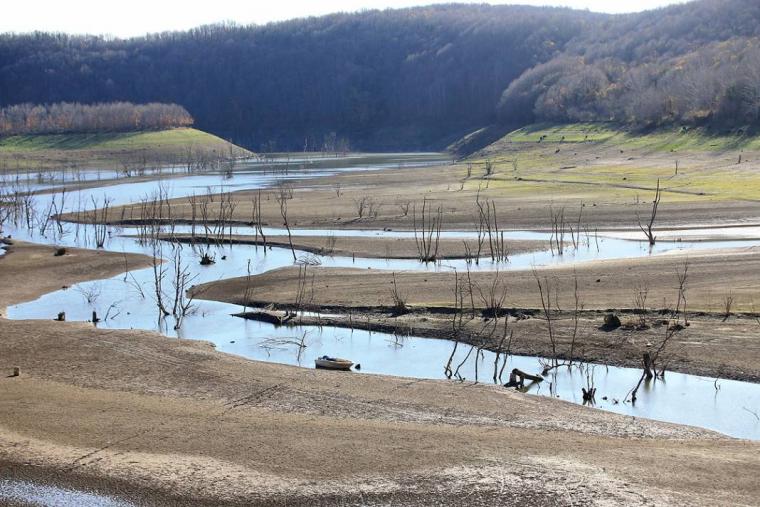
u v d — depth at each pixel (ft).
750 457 74.90
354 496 69.41
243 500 69.56
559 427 85.05
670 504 65.36
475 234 212.02
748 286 135.33
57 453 78.74
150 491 71.51
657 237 198.18
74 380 102.78
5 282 167.53
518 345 114.83
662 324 118.21
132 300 150.30
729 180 285.02
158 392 97.71
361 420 87.51
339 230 227.40
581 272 153.28
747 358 103.91
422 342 119.34
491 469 72.90
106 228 247.91
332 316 133.39
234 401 93.97
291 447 79.10
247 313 136.56
